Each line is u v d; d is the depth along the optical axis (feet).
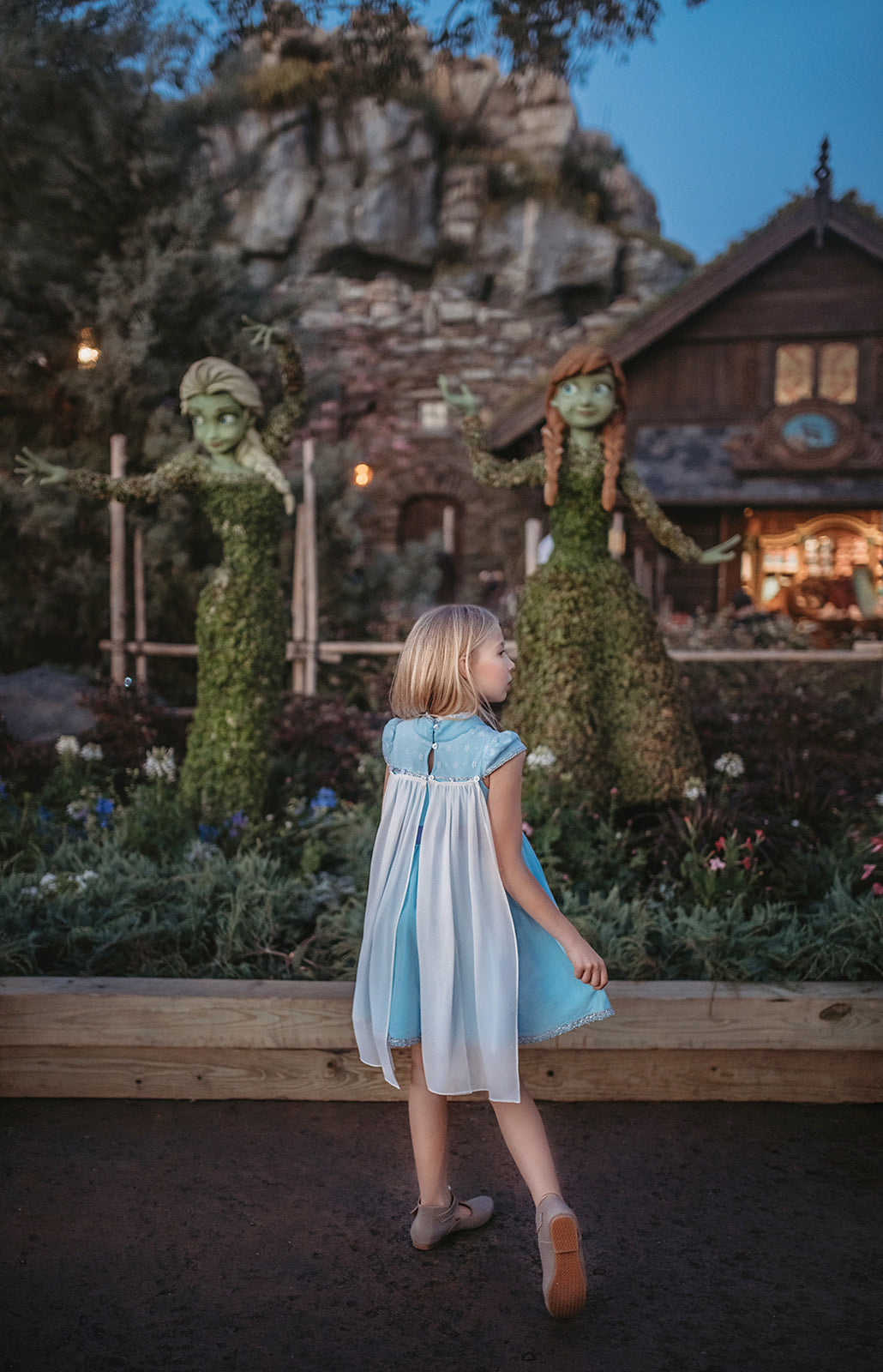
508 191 64.80
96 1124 9.35
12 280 26.00
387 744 7.62
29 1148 8.89
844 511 49.21
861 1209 8.12
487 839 6.95
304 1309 6.89
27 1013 9.61
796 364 46.88
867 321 45.78
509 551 54.08
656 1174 8.60
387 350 55.98
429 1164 7.52
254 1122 9.45
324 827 15.01
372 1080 9.80
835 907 11.55
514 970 6.93
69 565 27.84
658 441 47.55
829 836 14.92
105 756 18.67
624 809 15.40
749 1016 9.53
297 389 15.37
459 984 6.91
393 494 54.90
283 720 19.62
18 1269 7.24
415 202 63.62
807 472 45.14
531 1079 9.84
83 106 26.66
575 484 15.01
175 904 11.86
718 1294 7.07
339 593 30.37
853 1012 9.50
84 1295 6.98
